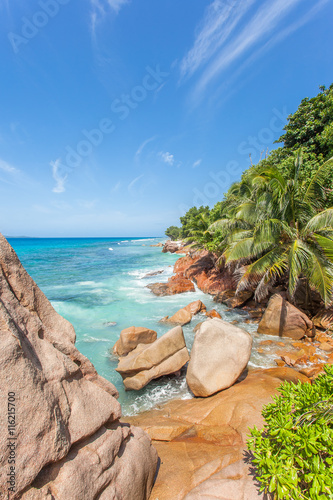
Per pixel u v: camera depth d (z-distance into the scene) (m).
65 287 19.78
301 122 19.33
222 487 2.93
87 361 3.12
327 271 9.20
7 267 2.71
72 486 2.14
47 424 2.17
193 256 28.03
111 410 2.96
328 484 2.14
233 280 16.48
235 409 4.77
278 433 2.78
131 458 2.91
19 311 2.51
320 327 9.53
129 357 7.37
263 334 9.77
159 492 3.09
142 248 78.50
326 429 2.48
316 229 9.62
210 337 6.34
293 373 6.33
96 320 12.18
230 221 15.91
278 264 10.45
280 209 10.62
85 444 2.56
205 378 5.86
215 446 3.96
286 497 2.24
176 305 14.77
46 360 2.50
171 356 7.00
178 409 5.52
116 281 22.39
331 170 12.41
